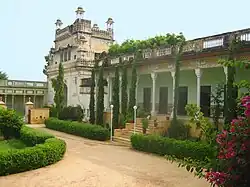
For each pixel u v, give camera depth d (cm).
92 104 2739
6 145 1812
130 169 1232
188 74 2367
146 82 2812
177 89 1922
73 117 3319
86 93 3428
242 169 386
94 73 2805
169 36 3309
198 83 1950
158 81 2664
